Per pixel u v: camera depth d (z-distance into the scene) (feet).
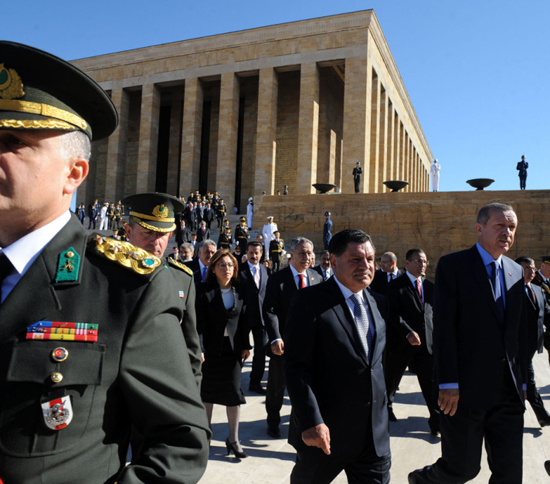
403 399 25.03
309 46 119.65
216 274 16.92
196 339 10.38
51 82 4.50
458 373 11.34
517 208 75.31
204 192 141.79
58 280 4.37
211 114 139.03
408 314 20.38
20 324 4.12
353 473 10.10
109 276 4.65
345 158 113.29
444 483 11.30
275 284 20.35
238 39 126.21
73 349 4.19
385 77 134.00
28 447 3.92
